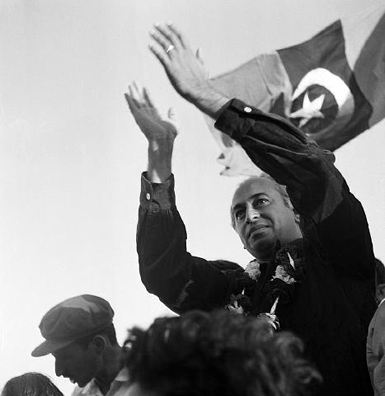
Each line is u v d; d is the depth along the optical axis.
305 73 4.76
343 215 3.07
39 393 3.36
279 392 1.19
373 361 2.85
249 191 3.38
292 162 3.06
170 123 3.53
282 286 3.09
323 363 3.01
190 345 1.18
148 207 3.42
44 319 3.47
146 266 3.43
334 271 3.10
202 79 3.22
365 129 4.68
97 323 3.44
